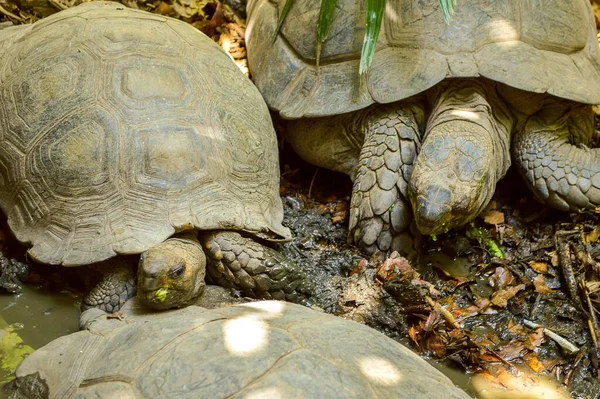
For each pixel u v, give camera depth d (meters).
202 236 3.54
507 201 4.66
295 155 5.00
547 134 4.39
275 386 2.15
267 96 4.56
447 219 3.79
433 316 3.65
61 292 3.70
